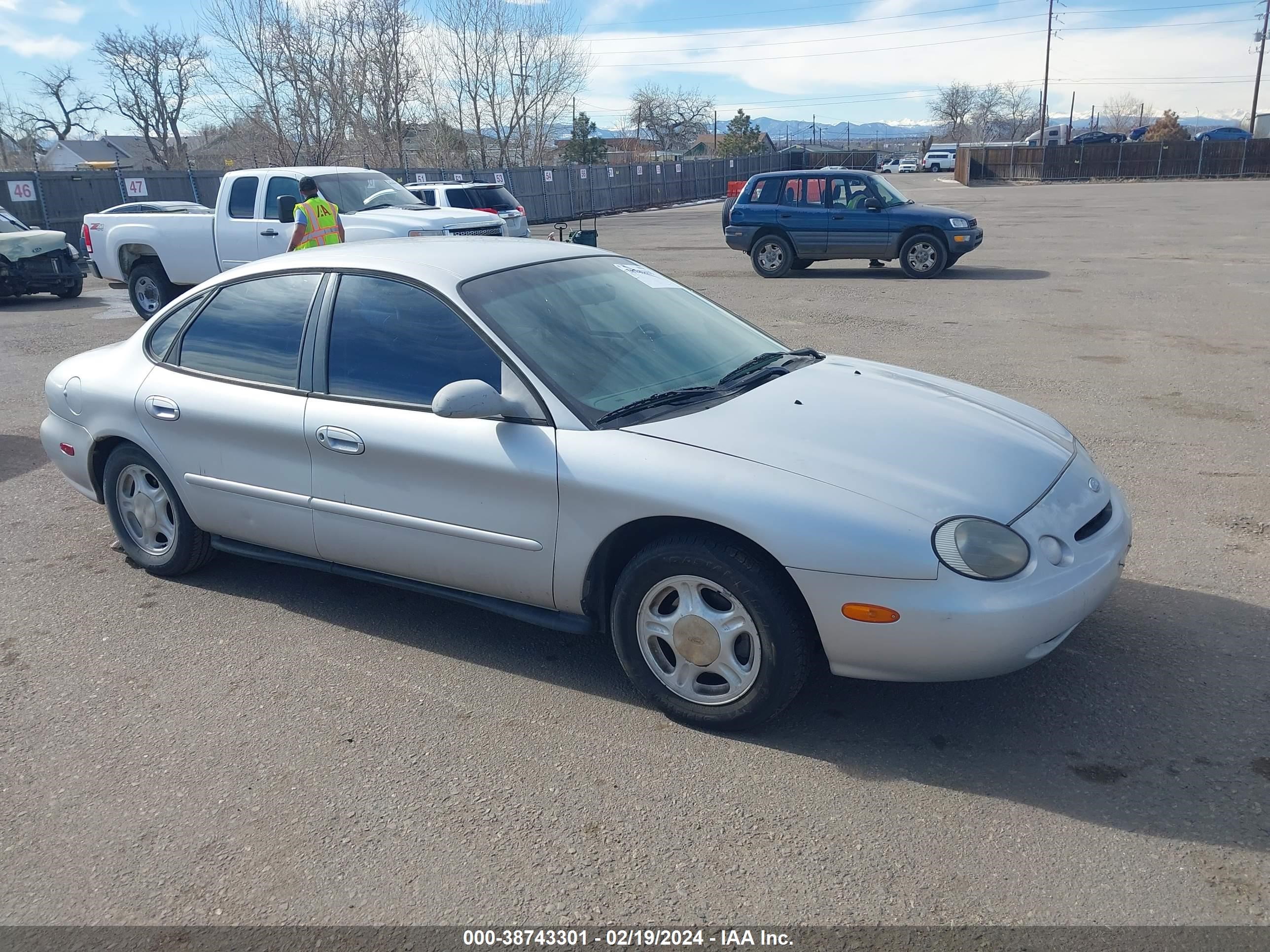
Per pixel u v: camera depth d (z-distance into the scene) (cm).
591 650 407
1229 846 278
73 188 2364
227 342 438
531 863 281
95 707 369
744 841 288
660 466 330
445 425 370
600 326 399
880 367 445
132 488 482
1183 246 1912
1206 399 776
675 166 5016
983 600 300
